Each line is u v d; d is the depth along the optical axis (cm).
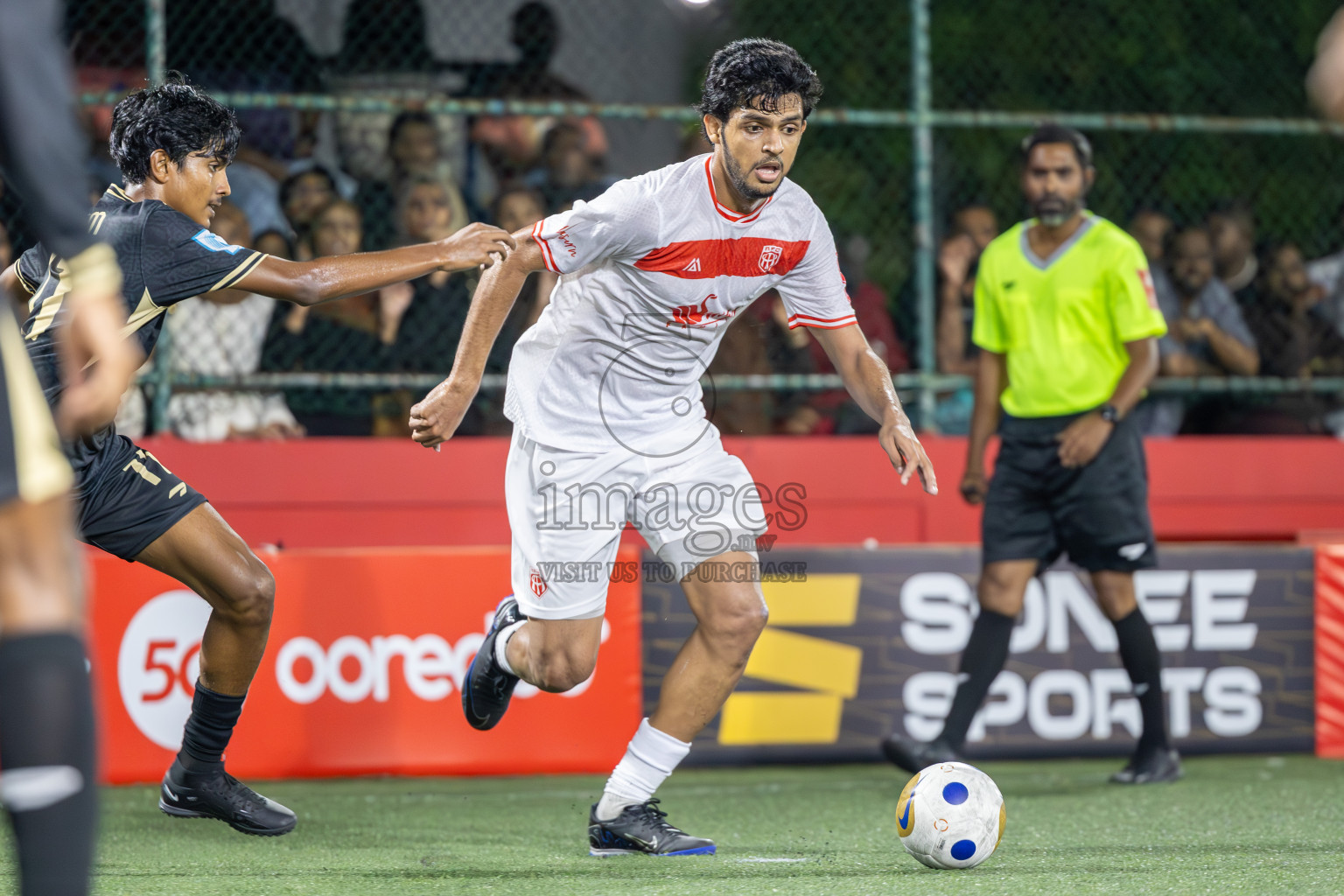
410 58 2202
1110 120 1961
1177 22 2739
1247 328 2206
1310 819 1277
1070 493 1488
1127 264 1476
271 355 1938
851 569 1642
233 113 1128
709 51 2533
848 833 1234
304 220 1977
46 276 1069
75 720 589
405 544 1872
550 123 2223
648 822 1118
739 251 1064
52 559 611
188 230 1038
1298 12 2666
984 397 1568
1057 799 1404
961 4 2839
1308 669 1695
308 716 1540
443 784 1562
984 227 2220
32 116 575
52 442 623
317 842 1195
